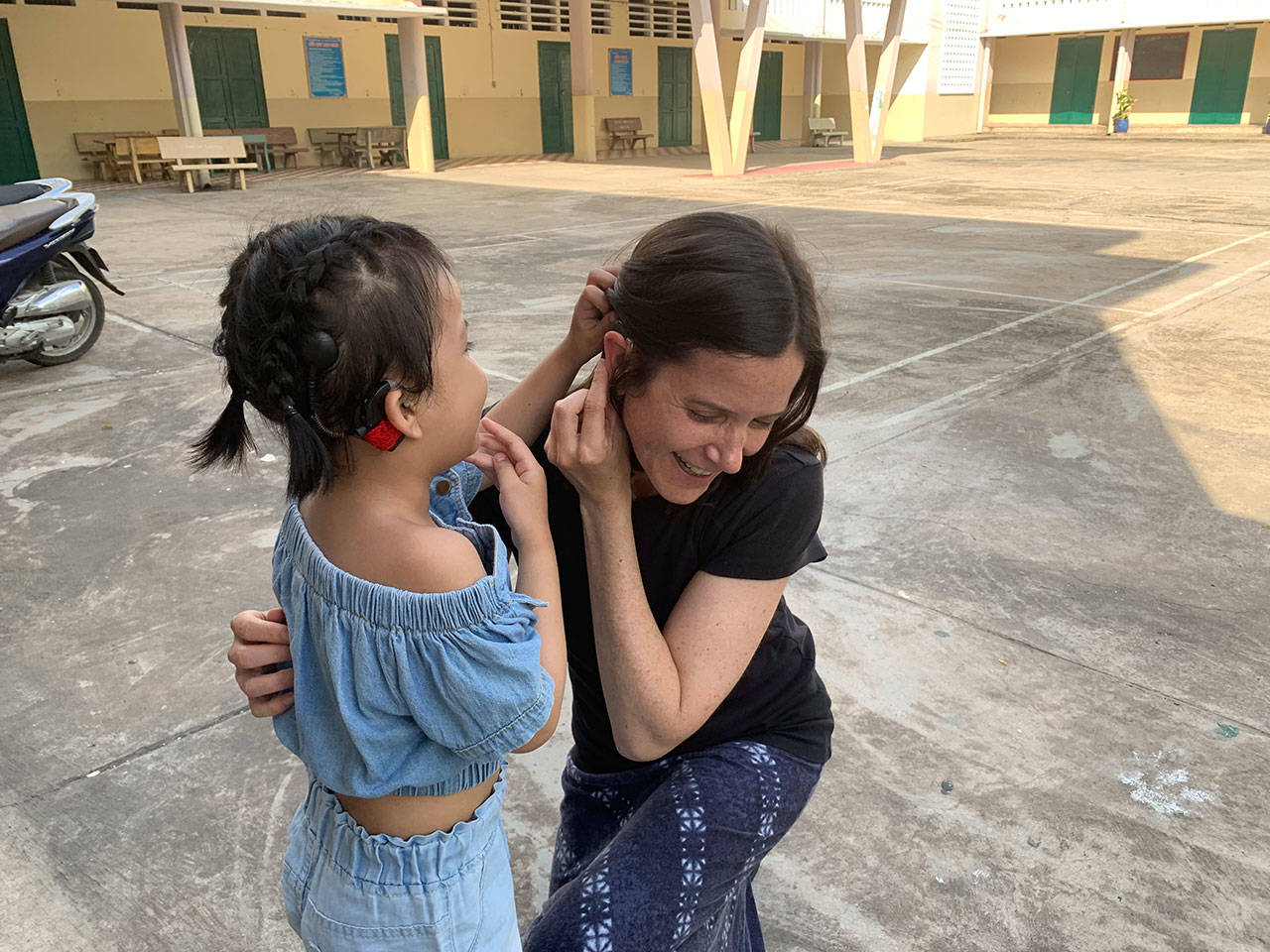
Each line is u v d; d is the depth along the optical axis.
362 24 20.14
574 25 20.77
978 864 2.03
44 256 5.14
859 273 8.15
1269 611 2.94
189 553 3.36
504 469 1.16
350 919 1.09
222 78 18.53
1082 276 7.92
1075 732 2.42
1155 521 3.54
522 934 1.89
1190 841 2.07
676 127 26.22
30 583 3.16
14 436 4.45
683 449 1.04
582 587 1.28
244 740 2.44
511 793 2.28
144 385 5.18
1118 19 27.47
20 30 16.06
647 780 1.30
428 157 18.23
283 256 0.92
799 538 1.17
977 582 3.13
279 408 0.95
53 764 2.34
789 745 1.28
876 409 4.77
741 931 1.44
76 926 1.90
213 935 1.88
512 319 6.52
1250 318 6.43
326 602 1.00
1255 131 27.50
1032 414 4.68
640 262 1.02
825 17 24.81
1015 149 23.64
